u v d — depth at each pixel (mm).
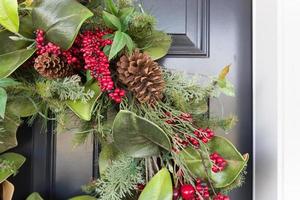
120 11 618
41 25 580
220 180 615
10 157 667
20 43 601
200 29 770
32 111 634
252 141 760
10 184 633
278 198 663
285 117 665
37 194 699
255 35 762
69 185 761
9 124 634
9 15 565
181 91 634
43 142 759
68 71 594
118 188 618
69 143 764
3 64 589
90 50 584
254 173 750
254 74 761
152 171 625
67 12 568
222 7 771
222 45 772
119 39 582
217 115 723
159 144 594
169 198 582
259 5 750
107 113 640
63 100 597
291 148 661
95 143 757
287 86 665
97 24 621
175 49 770
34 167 756
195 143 614
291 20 668
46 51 576
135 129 572
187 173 607
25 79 619
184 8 770
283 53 669
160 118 620
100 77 582
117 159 664
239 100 765
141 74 576
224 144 625
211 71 770
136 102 613
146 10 746
